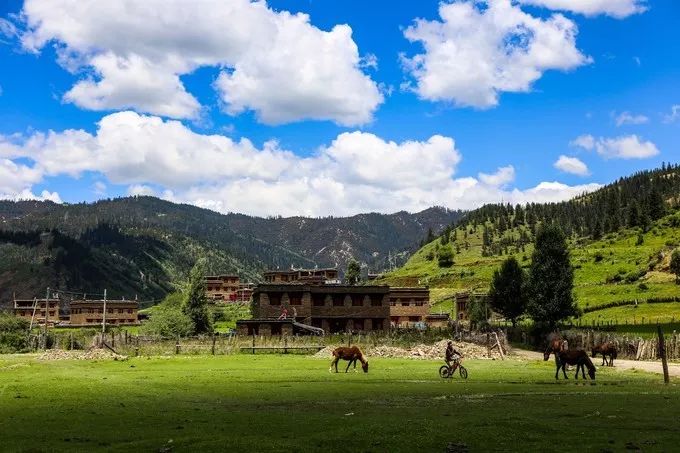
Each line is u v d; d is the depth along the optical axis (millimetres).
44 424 25172
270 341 89000
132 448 20078
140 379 45906
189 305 138875
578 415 26922
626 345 78000
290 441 21031
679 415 26781
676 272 167875
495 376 50438
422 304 154375
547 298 104312
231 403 32312
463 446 20031
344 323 121562
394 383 43812
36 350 97562
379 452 19438
